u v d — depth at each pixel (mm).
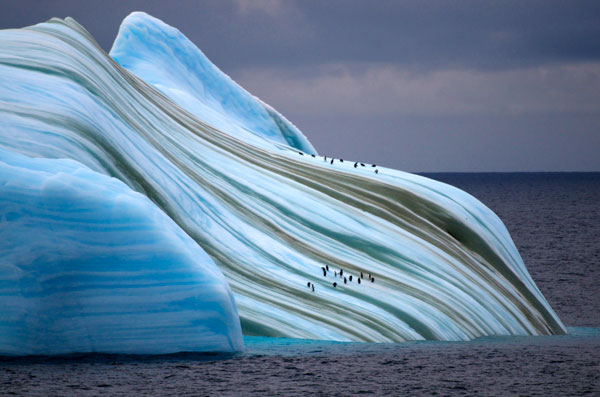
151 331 61188
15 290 58812
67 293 60062
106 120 84375
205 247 84688
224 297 63406
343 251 98250
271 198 102438
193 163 99562
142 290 61312
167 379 56562
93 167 75188
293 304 81625
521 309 108125
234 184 101375
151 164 87688
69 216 61156
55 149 71312
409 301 90625
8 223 59688
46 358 58875
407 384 62406
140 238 62094
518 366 72125
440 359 73062
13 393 51656
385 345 78438
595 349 83812
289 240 95625
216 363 61688
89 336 60188
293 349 70625
